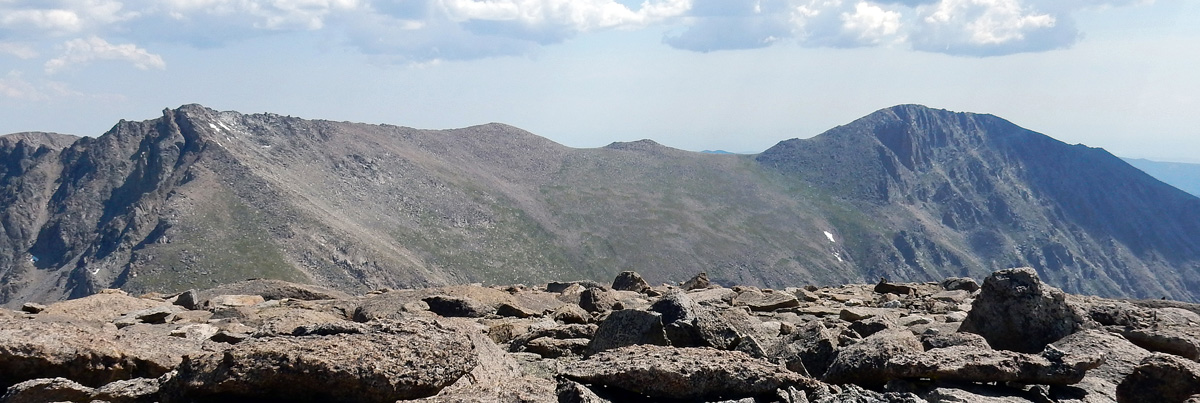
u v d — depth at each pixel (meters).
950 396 12.32
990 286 17.72
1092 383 13.73
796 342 16.47
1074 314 17.42
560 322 21.88
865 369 13.63
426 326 12.75
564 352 17.17
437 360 11.66
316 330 12.52
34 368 11.95
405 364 11.30
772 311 26.53
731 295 29.98
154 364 12.94
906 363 13.12
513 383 11.95
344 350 11.23
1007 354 13.34
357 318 25.02
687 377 12.16
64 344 12.27
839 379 13.91
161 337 14.71
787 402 12.24
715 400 12.28
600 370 12.38
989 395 12.67
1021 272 17.62
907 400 11.66
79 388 11.43
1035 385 13.35
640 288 36.94
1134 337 16.77
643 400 12.34
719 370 12.38
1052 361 13.09
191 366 11.12
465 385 11.76
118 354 12.65
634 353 13.28
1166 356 13.31
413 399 11.24
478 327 19.45
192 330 18.27
